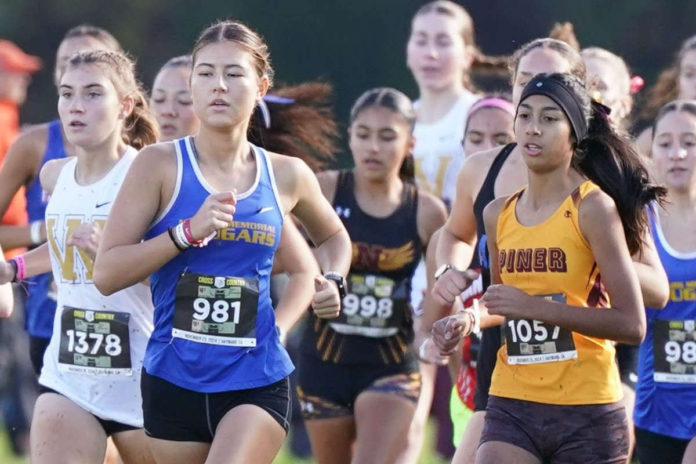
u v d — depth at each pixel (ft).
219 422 50.55
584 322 49.96
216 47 50.49
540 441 51.31
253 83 50.70
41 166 70.08
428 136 93.35
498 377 52.60
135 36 221.66
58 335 57.47
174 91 68.74
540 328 51.21
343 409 70.95
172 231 48.85
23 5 218.18
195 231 48.42
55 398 56.75
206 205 48.42
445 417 86.02
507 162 57.72
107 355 56.54
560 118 51.08
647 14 217.15
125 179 50.60
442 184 92.53
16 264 59.62
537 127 51.08
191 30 222.28
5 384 92.38
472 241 61.00
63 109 57.82
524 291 51.85
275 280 86.79
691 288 60.90
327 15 220.43
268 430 50.34
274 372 51.06
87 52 58.65
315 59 221.25
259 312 50.93
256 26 221.46
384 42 220.84
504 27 217.77
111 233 49.96
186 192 50.24
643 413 61.98
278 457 88.74
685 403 60.85
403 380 69.92
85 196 57.72
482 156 58.85
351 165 207.41
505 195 55.62
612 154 52.95
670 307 61.16
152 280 51.31
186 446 51.31
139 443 56.95
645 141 76.23
